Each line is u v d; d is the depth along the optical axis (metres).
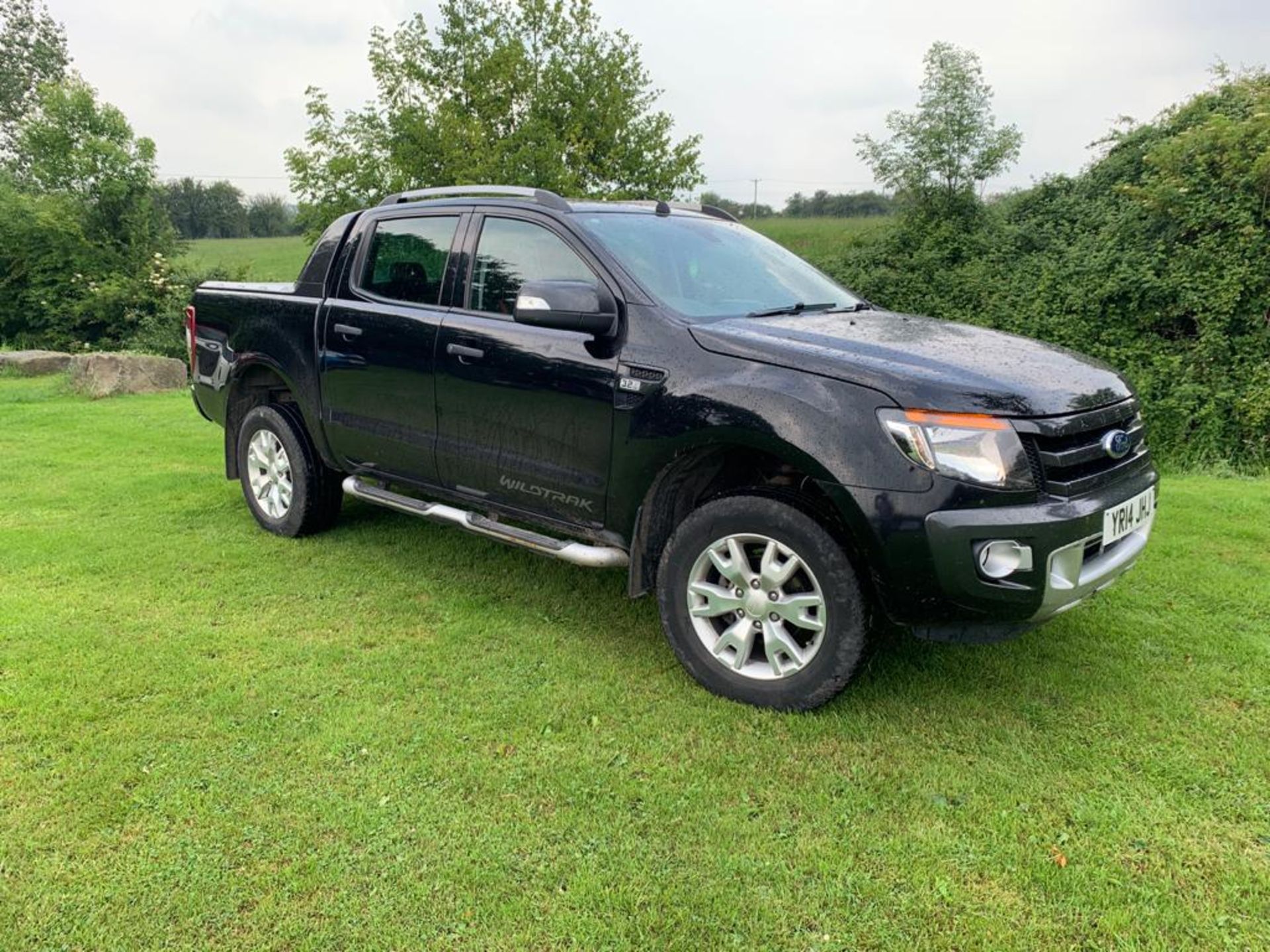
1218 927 2.11
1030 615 2.75
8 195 20.25
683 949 2.03
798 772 2.73
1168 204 12.42
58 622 3.75
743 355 3.07
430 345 3.94
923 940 2.07
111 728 2.90
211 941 2.03
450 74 20.16
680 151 20.86
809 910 2.15
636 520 3.36
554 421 3.52
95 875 2.23
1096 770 2.75
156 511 5.52
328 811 2.49
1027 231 17.59
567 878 2.25
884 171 18.92
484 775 2.68
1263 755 2.82
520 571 4.48
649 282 3.47
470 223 3.99
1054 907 2.17
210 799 2.54
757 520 3.00
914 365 2.88
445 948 2.02
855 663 2.90
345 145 20.16
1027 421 2.74
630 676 3.36
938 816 2.52
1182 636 3.74
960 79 17.97
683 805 2.56
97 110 20.55
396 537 5.00
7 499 5.78
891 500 2.71
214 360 5.18
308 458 4.79
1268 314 11.40
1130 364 12.09
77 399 10.82
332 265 4.56
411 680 3.29
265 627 3.76
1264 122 11.84
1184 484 6.83
